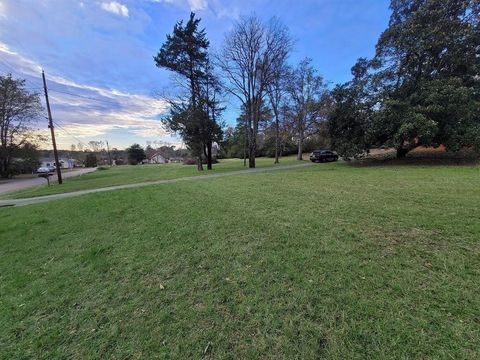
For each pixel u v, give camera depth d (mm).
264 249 3943
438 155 18547
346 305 2545
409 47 16641
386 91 17484
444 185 7711
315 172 14930
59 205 9617
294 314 2512
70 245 5129
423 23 16562
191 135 26734
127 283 3455
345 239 4012
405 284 2764
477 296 2492
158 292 3164
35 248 5195
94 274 3797
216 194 8773
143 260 4062
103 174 34219
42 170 51562
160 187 12055
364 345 2082
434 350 1966
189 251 4176
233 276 3307
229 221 5414
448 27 15633
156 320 2656
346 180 10461
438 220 4453
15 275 4062
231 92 26906
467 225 4137
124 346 2359
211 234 4781
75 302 3154
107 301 3098
